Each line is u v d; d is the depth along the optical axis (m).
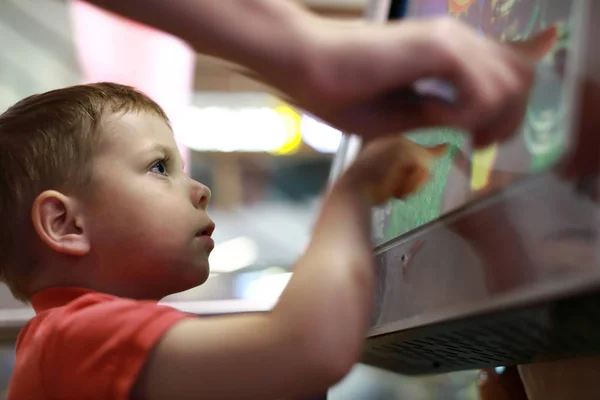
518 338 0.45
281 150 2.98
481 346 0.53
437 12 0.67
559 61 0.37
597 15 0.32
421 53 0.33
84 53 1.99
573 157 0.32
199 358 0.49
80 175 0.72
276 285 2.03
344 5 2.46
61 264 0.71
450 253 0.45
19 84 2.41
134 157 0.74
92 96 0.79
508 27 0.49
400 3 0.81
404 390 1.66
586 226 0.31
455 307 0.43
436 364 0.70
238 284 2.01
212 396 0.49
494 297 0.38
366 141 0.53
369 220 0.48
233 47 0.35
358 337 0.45
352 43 0.34
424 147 0.55
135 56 2.00
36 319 0.63
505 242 0.38
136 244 0.71
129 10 0.36
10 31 2.41
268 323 0.47
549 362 0.60
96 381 0.52
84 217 0.71
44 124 0.76
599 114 0.32
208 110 2.86
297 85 0.35
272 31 0.34
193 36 0.35
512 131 0.37
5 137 0.76
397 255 0.55
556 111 0.36
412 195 0.55
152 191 0.73
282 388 0.47
